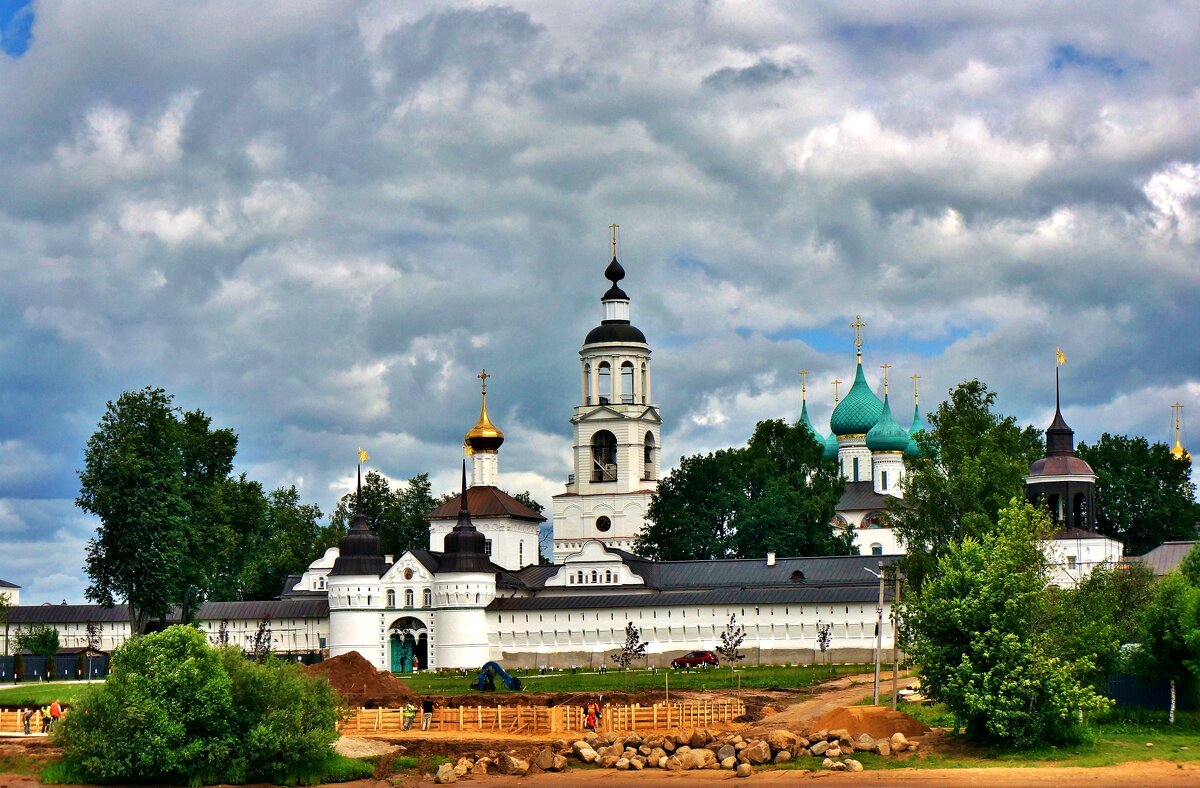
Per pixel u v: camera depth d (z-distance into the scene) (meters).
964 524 171.75
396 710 140.62
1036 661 119.00
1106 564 176.50
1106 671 128.12
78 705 121.12
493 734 136.62
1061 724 119.44
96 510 187.75
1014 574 122.94
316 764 122.19
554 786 117.31
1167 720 127.44
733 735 126.75
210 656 122.00
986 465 180.00
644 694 154.00
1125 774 111.81
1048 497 198.62
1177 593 131.00
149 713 119.00
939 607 123.25
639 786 115.88
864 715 127.31
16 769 124.81
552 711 137.38
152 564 187.75
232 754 120.88
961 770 114.75
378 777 123.44
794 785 113.56
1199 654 126.31
